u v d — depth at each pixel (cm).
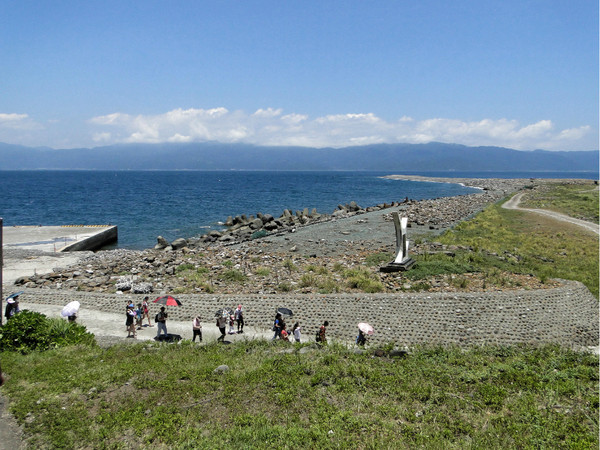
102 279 2795
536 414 1120
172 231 6150
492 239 4300
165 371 1362
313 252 3762
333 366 1391
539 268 3042
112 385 1259
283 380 1280
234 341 1841
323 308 2145
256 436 1003
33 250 3978
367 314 2086
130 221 7056
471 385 1299
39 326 1650
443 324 2006
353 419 1075
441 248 3562
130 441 996
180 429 1042
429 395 1212
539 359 1595
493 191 11812
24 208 8731
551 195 10131
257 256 3550
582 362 1587
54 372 1333
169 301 1925
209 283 2622
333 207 9525
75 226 5431
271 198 11706
